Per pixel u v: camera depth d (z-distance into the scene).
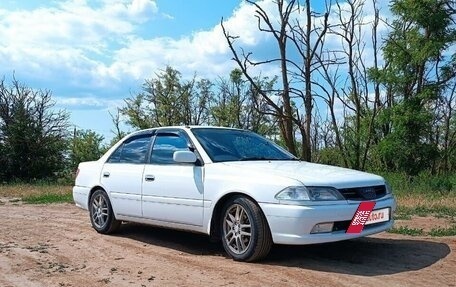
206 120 36.53
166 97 36.44
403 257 6.06
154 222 7.09
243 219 5.92
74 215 10.46
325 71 21.83
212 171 6.31
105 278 5.48
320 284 5.01
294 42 18.78
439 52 20.95
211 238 6.30
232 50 17.52
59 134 29.16
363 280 5.12
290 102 19.66
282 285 5.00
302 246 6.61
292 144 18.00
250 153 6.90
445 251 6.34
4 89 28.53
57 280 5.45
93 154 30.58
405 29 22.11
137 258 6.37
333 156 24.61
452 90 22.12
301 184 5.53
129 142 7.90
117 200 7.66
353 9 22.56
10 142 27.73
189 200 6.48
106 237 7.77
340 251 6.37
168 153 7.08
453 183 17.14
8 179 27.84
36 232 8.34
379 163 22.89
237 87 32.28
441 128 23.83
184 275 5.50
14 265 6.14
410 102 21.41
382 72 22.42
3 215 10.67
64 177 28.81
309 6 18.69
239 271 5.54
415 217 9.47
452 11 20.91
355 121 24.39
